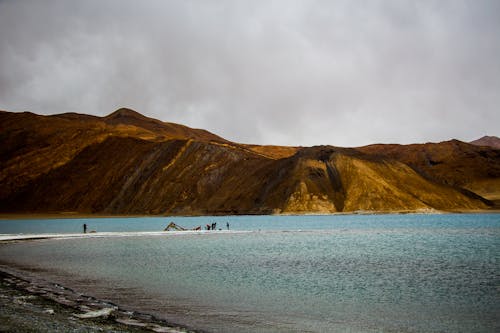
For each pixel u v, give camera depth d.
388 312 22.86
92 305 22.38
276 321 21.03
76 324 17.44
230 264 40.75
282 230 93.50
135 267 38.22
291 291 28.00
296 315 22.17
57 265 39.03
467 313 22.72
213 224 92.62
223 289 28.61
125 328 17.69
